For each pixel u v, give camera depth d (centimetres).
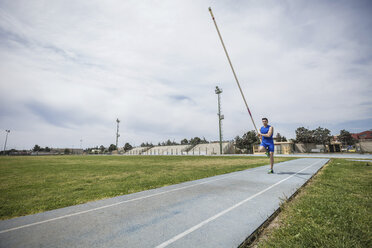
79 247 165
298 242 163
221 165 1141
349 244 157
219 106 3869
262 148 603
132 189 445
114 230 202
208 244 166
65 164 1591
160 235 187
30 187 526
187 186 439
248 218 225
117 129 7094
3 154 7425
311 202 275
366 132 4878
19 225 222
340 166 820
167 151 6356
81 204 313
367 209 243
